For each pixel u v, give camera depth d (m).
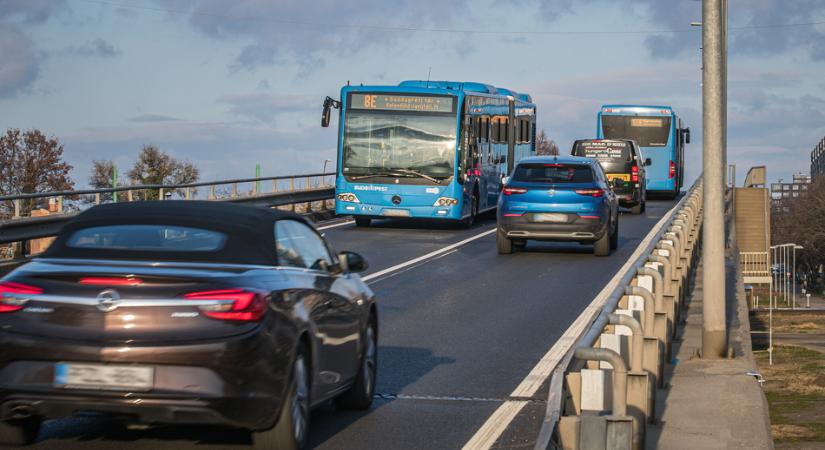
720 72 22.56
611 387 13.84
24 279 12.52
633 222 63.09
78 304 12.31
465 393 17.83
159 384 12.15
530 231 41.91
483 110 57.94
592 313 27.72
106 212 13.97
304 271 14.27
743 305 31.78
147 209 13.98
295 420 13.16
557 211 41.69
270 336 12.55
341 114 53.19
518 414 16.25
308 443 14.28
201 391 12.16
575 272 37.28
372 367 16.70
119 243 13.39
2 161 141.12
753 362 22.05
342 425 15.37
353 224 58.75
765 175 101.06
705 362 22.03
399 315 27.19
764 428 16.69
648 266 23.97
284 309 12.94
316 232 15.59
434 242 48.22
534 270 37.75
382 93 53.12
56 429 14.51
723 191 22.56
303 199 60.47
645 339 17.06
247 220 13.84
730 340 24.89
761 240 100.94
